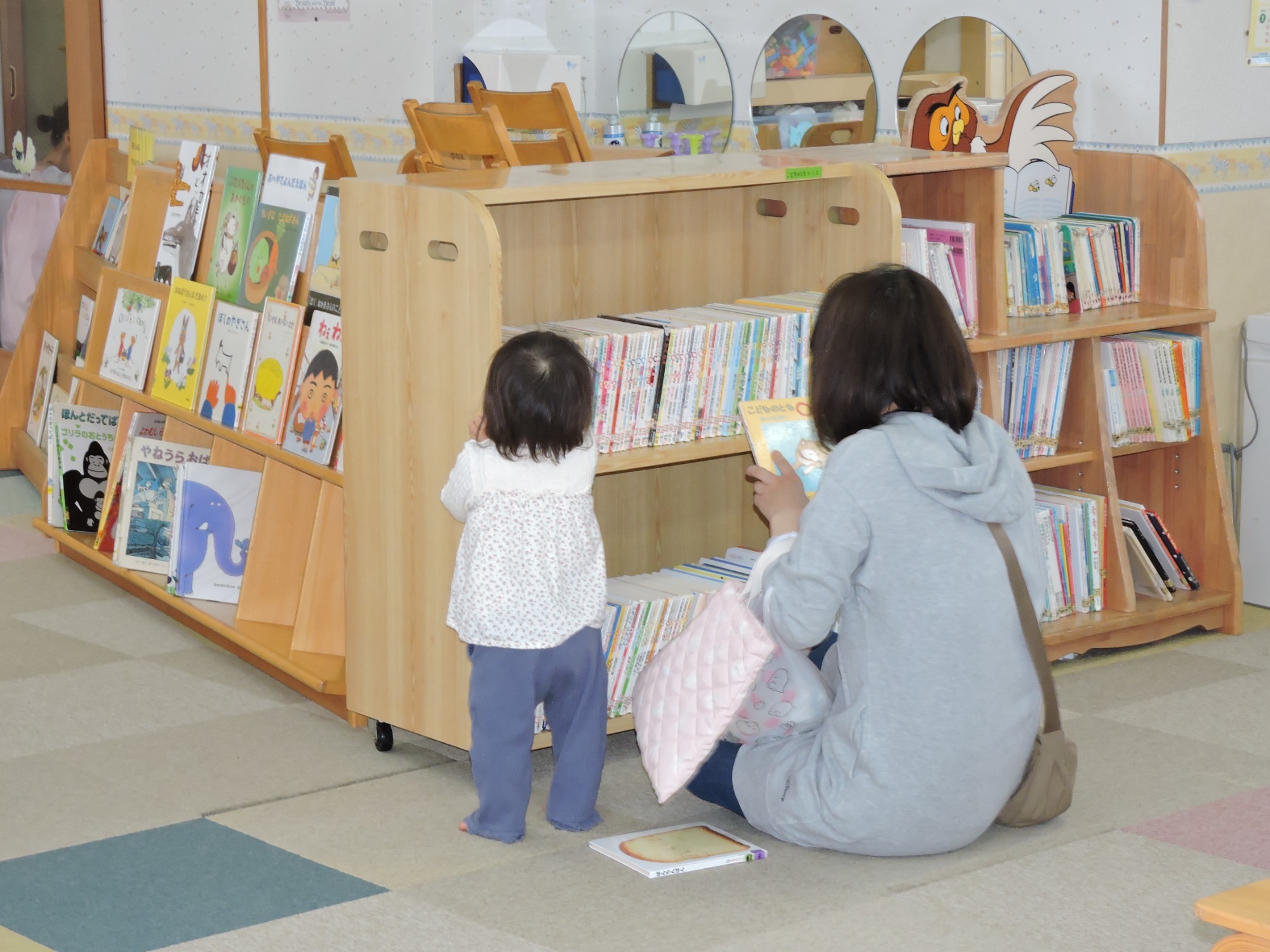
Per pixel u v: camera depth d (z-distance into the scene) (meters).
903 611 2.65
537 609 2.88
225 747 3.50
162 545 4.57
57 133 6.96
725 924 2.62
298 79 6.99
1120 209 4.45
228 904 2.71
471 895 2.74
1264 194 4.67
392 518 3.32
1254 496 4.62
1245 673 4.05
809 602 2.64
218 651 4.20
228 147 7.41
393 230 3.16
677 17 6.23
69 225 5.87
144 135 5.23
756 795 2.92
